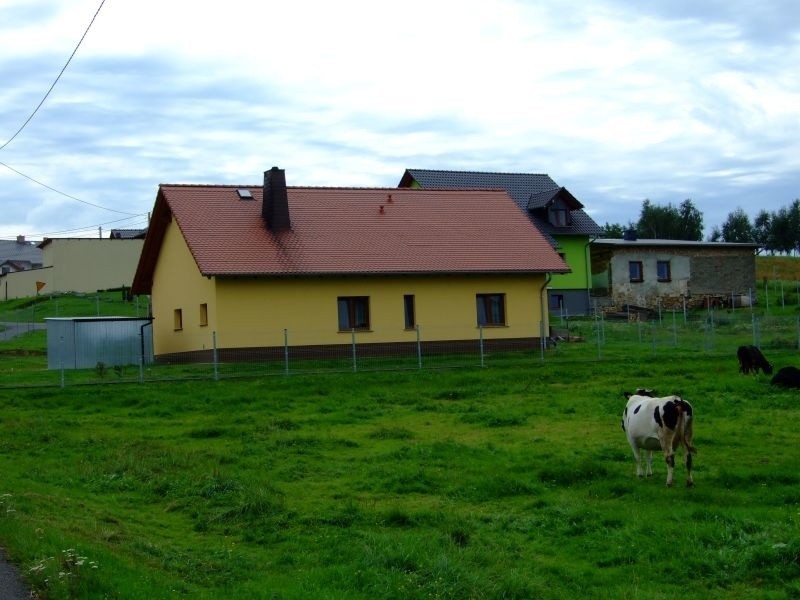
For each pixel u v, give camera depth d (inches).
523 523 561.9
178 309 1594.5
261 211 1579.7
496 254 1622.8
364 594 422.0
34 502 569.3
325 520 574.9
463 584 435.5
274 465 765.3
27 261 4510.3
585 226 2439.7
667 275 2522.1
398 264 1525.6
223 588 433.4
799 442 815.7
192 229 1483.8
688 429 646.5
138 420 1014.4
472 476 702.5
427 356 1492.4
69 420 1004.6
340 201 1696.6
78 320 1573.6
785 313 2283.5
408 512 584.7
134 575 413.1
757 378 1238.9
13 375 1318.9
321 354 1465.3
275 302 1441.9
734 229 4611.2
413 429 948.6
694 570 464.1
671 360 1456.7
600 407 1048.2
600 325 1929.1
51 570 385.7
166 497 645.9
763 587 441.1
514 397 1152.8
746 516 540.7
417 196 1779.0
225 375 1250.0
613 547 505.7
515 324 1609.3
